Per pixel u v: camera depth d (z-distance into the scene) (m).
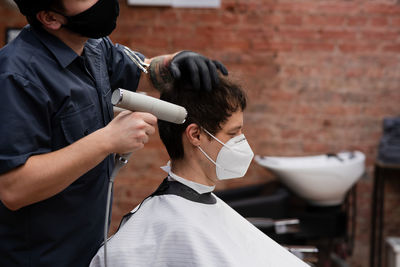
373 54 3.23
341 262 3.26
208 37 3.28
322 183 2.89
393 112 3.27
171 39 3.29
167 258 1.11
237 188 3.06
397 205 3.30
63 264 1.20
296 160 3.23
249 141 3.35
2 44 3.26
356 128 3.29
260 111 3.32
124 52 1.47
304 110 3.30
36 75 1.09
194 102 1.20
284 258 1.29
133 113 1.03
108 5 1.11
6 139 1.00
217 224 1.23
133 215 1.21
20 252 1.16
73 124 1.16
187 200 1.22
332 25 3.22
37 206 1.14
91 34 1.14
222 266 1.11
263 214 2.76
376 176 3.16
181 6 3.24
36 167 1.01
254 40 3.26
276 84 3.29
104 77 1.33
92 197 1.24
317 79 3.27
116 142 1.02
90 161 1.02
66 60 1.16
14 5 3.19
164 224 1.14
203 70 1.14
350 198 3.37
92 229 1.26
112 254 1.12
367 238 3.38
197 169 1.25
